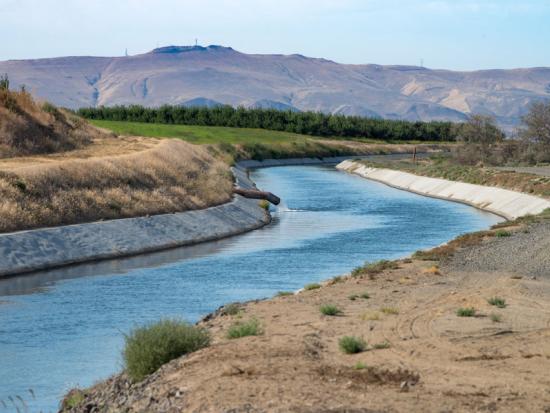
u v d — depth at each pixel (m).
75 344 25.77
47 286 36.47
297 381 15.65
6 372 22.61
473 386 15.49
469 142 123.50
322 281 36.38
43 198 49.88
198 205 62.09
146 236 50.41
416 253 41.34
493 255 39.28
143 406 15.57
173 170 68.06
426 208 75.31
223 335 21.72
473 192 83.31
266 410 13.75
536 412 13.80
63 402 18.94
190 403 14.63
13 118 72.38
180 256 46.31
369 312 24.61
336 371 16.56
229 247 50.16
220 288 35.72
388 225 61.38
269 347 18.97
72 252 44.28
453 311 24.53
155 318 29.52
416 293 28.86
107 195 55.19
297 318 24.23
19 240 42.56
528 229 50.41
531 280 31.73
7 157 66.06
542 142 116.38
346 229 59.03
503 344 19.67
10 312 30.77
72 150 75.31
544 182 76.94
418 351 18.88
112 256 45.66
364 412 13.62
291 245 50.69
